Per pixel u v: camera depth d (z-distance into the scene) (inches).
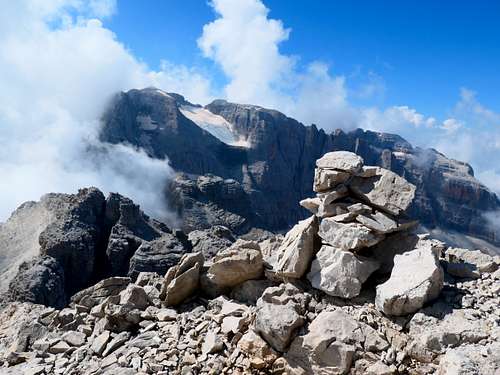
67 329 716.7
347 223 665.6
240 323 603.2
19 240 3890.3
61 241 3316.9
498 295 601.6
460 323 526.0
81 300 848.3
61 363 604.4
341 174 706.2
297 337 546.9
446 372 445.4
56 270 3016.7
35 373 577.3
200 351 593.3
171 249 3523.6
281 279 708.7
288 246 714.2
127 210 3804.1
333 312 561.6
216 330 617.0
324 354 520.7
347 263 629.3
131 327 682.8
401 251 669.3
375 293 634.2
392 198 665.6
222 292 746.2
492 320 530.6
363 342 528.7
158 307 740.0
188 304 734.5
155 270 3314.5
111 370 559.5
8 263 3577.8
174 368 565.9
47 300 2709.2
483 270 697.0
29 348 684.7
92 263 3430.1
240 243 770.2
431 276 569.3
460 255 812.6
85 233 3526.1
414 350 511.2
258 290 717.3
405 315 570.3
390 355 513.7
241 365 555.2
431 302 578.9
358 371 506.6
